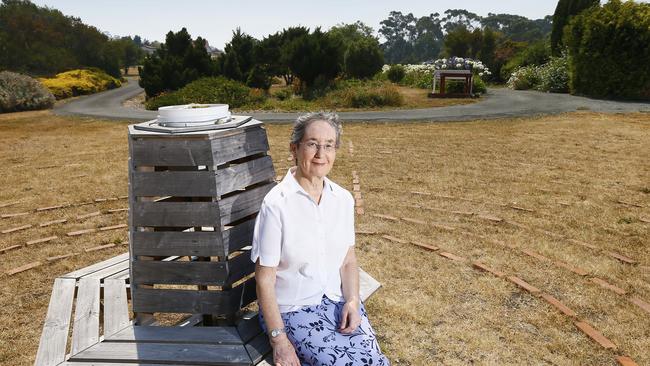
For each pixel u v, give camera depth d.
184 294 2.39
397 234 4.95
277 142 10.39
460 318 3.37
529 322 3.30
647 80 17.31
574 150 8.73
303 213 2.15
